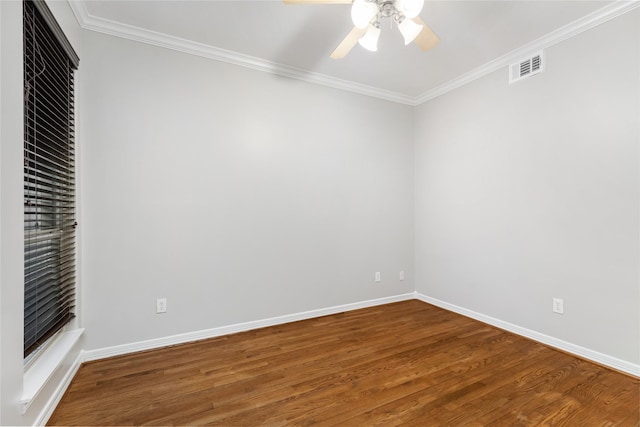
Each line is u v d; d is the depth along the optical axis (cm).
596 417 165
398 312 340
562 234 245
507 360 228
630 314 208
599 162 223
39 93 161
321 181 326
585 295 231
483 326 297
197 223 265
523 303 273
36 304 164
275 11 220
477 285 315
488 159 302
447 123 346
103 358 230
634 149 206
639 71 203
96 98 229
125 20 229
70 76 207
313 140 321
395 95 371
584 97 230
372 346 253
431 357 233
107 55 233
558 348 246
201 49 264
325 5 213
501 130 290
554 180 249
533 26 237
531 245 266
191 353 240
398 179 379
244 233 286
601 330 222
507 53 278
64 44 186
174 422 161
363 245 354
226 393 187
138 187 243
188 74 262
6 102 121
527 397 182
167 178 254
